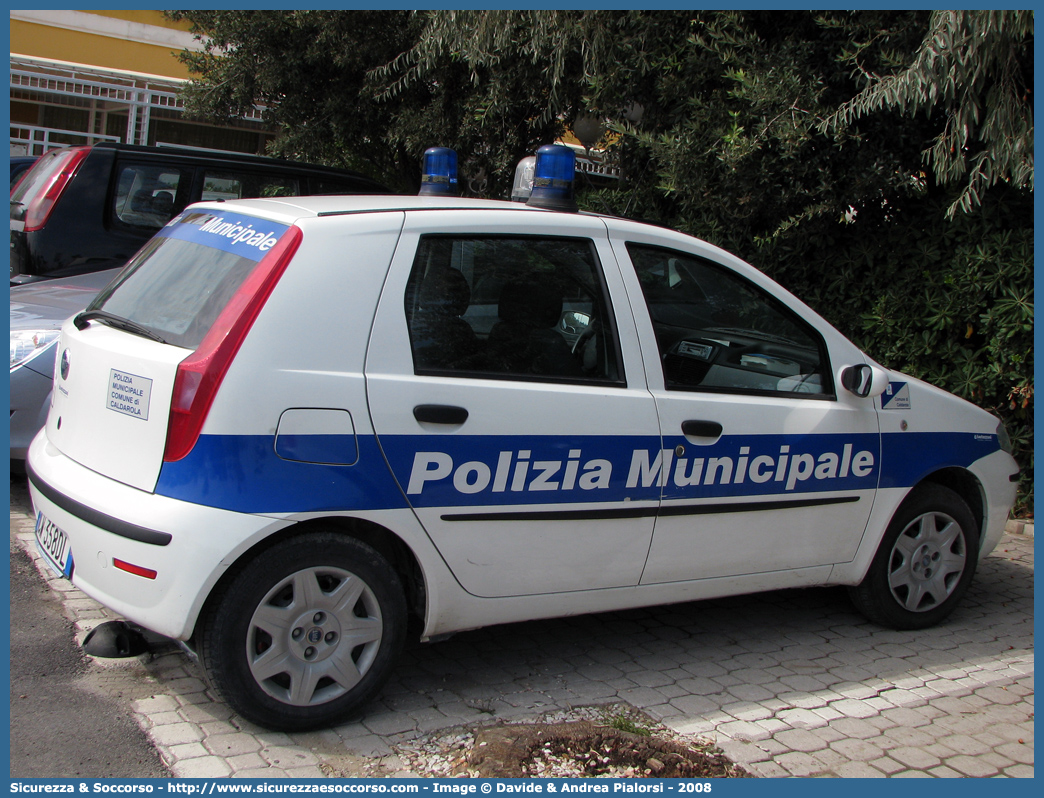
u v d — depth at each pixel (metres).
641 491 3.49
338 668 3.06
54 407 3.47
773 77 5.89
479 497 3.19
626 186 7.73
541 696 3.46
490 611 3.32
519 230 3.41
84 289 5.82
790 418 3.84
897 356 6.43
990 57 5.12
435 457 3.10
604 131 7.77
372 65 9.34
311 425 2.91
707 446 3.62
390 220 3.17
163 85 15.63
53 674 3.27
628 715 3.36
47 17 14.91
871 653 4.08
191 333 2.95
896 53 5.73
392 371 3.06
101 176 6.71
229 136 16.52
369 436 2.99
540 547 3.34
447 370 3.16
